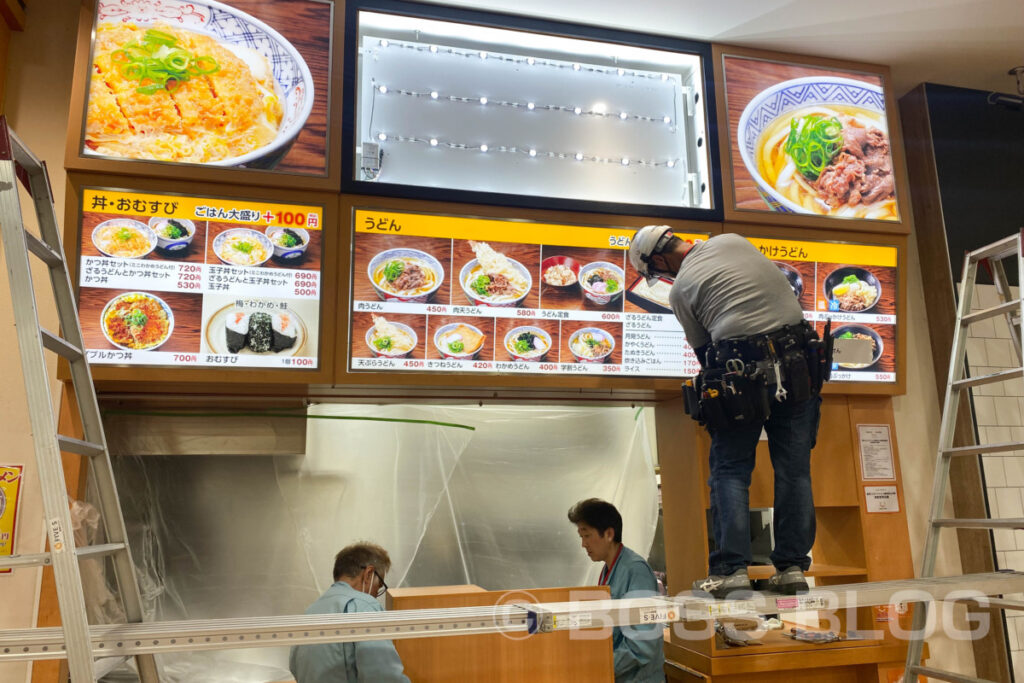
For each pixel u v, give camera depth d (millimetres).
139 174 2787
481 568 3482
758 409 2357
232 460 3312
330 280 2928
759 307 2451
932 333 3957
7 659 1812
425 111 3307
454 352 3016
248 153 2920
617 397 3391
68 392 2822
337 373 2889
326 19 3109
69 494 2764
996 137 4074
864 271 3494
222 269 2850
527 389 3197
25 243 1897
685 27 3449
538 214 3141
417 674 2490
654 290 3242
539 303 3121
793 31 3494
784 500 2449
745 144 3451
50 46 3104
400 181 3221
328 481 3396
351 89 3068
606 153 3475
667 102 3596
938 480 2957
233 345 2822
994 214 3986
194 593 3152
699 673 3025
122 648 1881
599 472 3709
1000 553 3639
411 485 3488
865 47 3648
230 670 3156
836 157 3557
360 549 3068
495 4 3283
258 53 3006
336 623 1983
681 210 3279
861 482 3422
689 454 3309
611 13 3348
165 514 3184
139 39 2898
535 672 2566
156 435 3148
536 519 3588
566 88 3490
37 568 2750
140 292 2773
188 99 2904
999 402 3832
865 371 3434
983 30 3521
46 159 3016
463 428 3592
